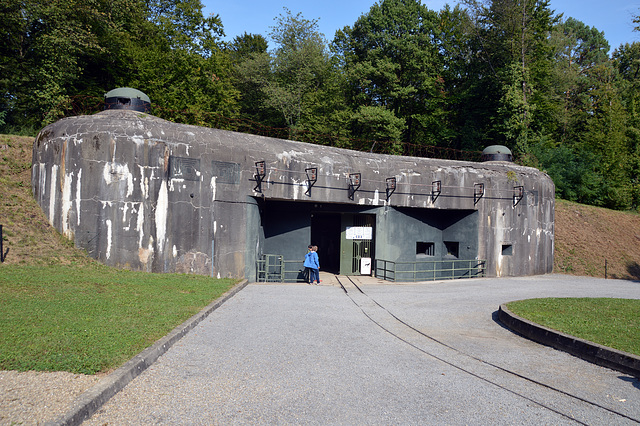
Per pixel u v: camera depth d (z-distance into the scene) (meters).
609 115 44.56
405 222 22.36
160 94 31.33
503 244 23.97
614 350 7.52
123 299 10.19
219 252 16.61
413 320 11.07
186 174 16.11
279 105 37.53
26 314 8.07
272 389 5.87
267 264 18.30
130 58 31.66
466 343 8.96
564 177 37.44
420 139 42.44
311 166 19.11
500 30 37.44
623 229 31.41
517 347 8.76
